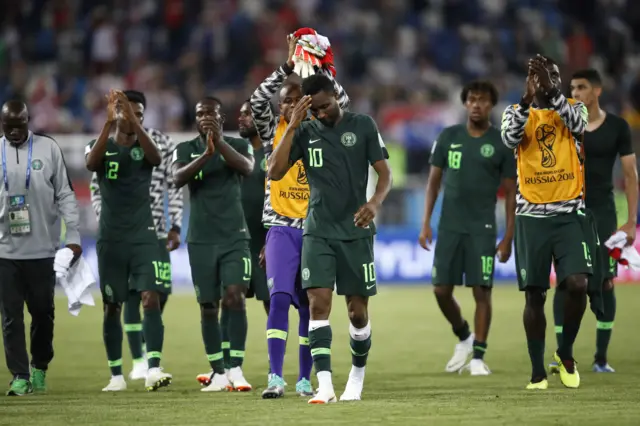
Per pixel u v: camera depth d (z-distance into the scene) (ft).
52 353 93.76
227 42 261.65
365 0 282.15
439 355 118.62
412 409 71.20
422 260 219.61
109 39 263.70
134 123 92.89
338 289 77.41
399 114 237.86
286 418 67.00
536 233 84.58
